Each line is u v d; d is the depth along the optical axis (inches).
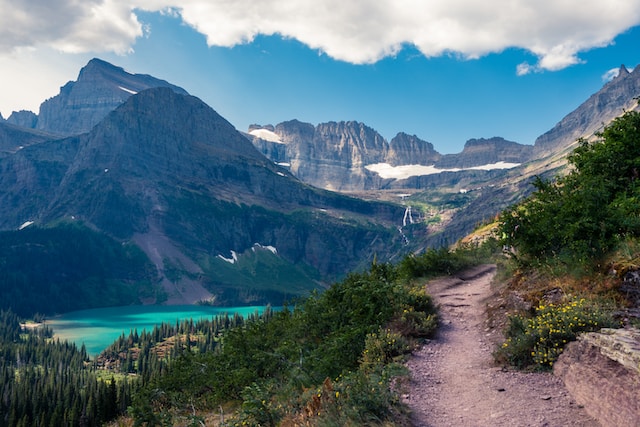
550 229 479.2
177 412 581.3
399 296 539.8
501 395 309.0
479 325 510.0
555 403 283.3
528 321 395.5
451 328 510.3
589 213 426.9
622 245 387.9
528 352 362.9
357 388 291.3
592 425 247.9
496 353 379.6
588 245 415.5
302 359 469.4
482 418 276.7
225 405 577.0
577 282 413.4
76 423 3174.2
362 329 459.5
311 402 286.5
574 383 290.7
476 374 358.3
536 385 316.8
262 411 323.0
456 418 280.2
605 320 332.8
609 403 243.9
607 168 521.7
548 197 542.9
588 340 305.0
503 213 560.1
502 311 498.9
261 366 584.1
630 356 241.3
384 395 287.9
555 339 348.5
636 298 347.9
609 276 380.8
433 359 404.5
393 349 422.0
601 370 267.0
